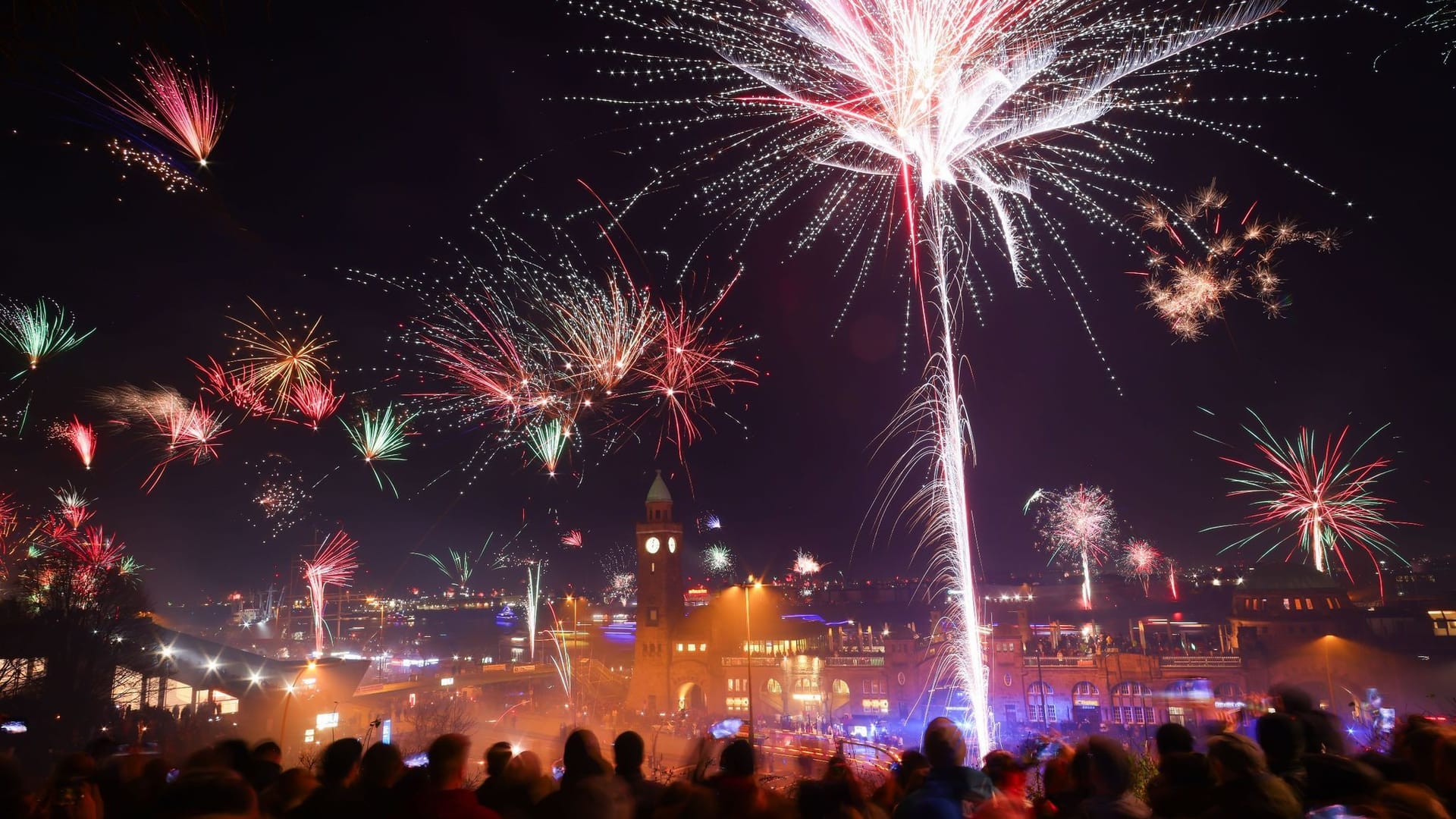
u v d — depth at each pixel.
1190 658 100.81
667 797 9.80
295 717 70.62
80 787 10.20
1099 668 103.88
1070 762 11.39
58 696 52.50
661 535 136.00
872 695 115.56
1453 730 10.25
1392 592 134.62
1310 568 108.31
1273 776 8.73
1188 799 8.99
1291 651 99.06
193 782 7.51
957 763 10.91
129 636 62.75
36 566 59.22
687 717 116.38
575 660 149.00
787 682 122.06
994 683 107.44
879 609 169.00
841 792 9.99
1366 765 9.56
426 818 8.69
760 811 9.76
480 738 101.75
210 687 65.94
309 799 9.50
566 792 9.08
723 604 133.75
